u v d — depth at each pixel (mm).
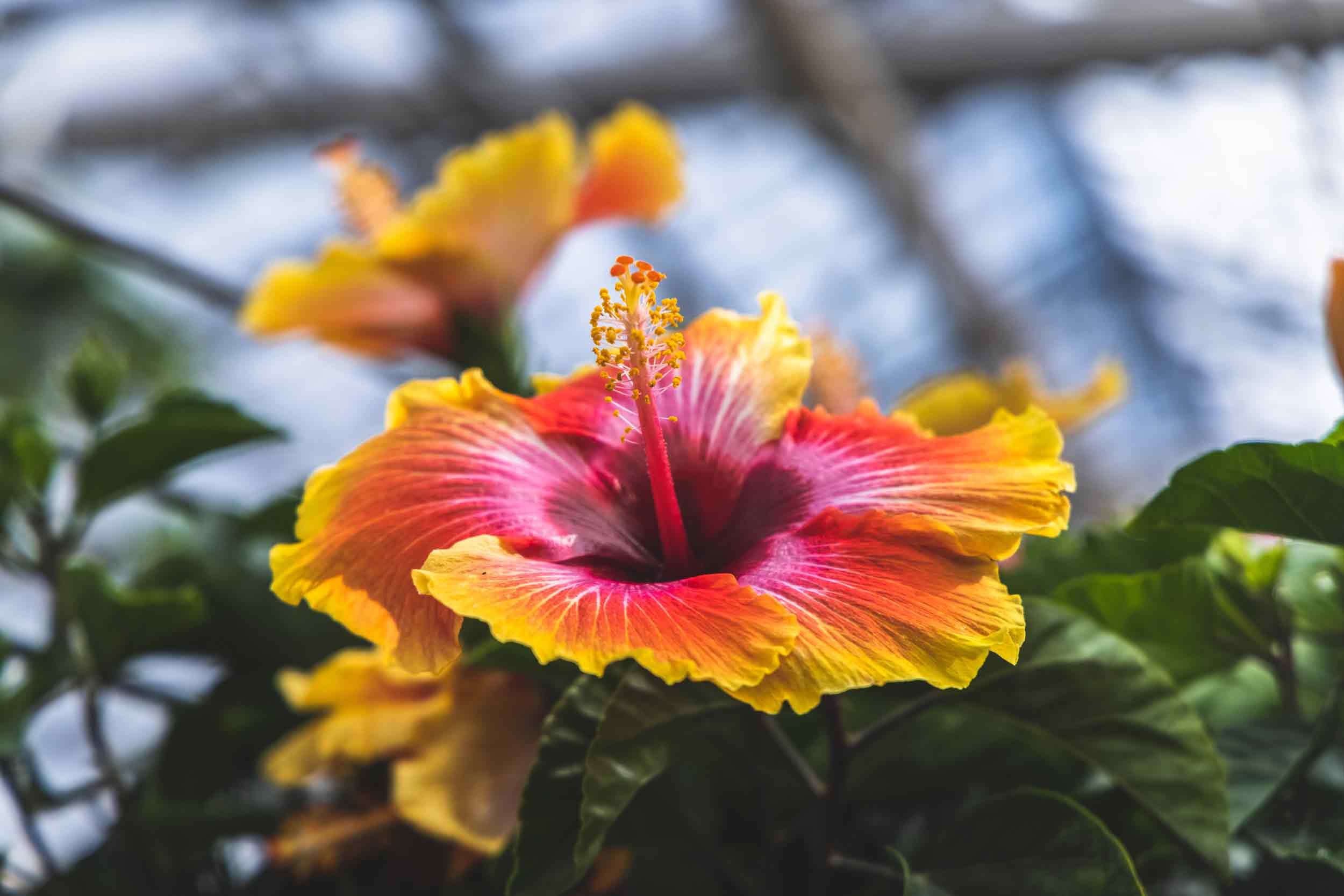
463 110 3090
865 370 609
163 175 3037
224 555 584
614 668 448
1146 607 491
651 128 709
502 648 473
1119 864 438
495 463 456
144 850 540
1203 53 3273
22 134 2275
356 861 537
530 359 699
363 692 523
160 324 1856
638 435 476
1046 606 475
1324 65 2438
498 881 476
